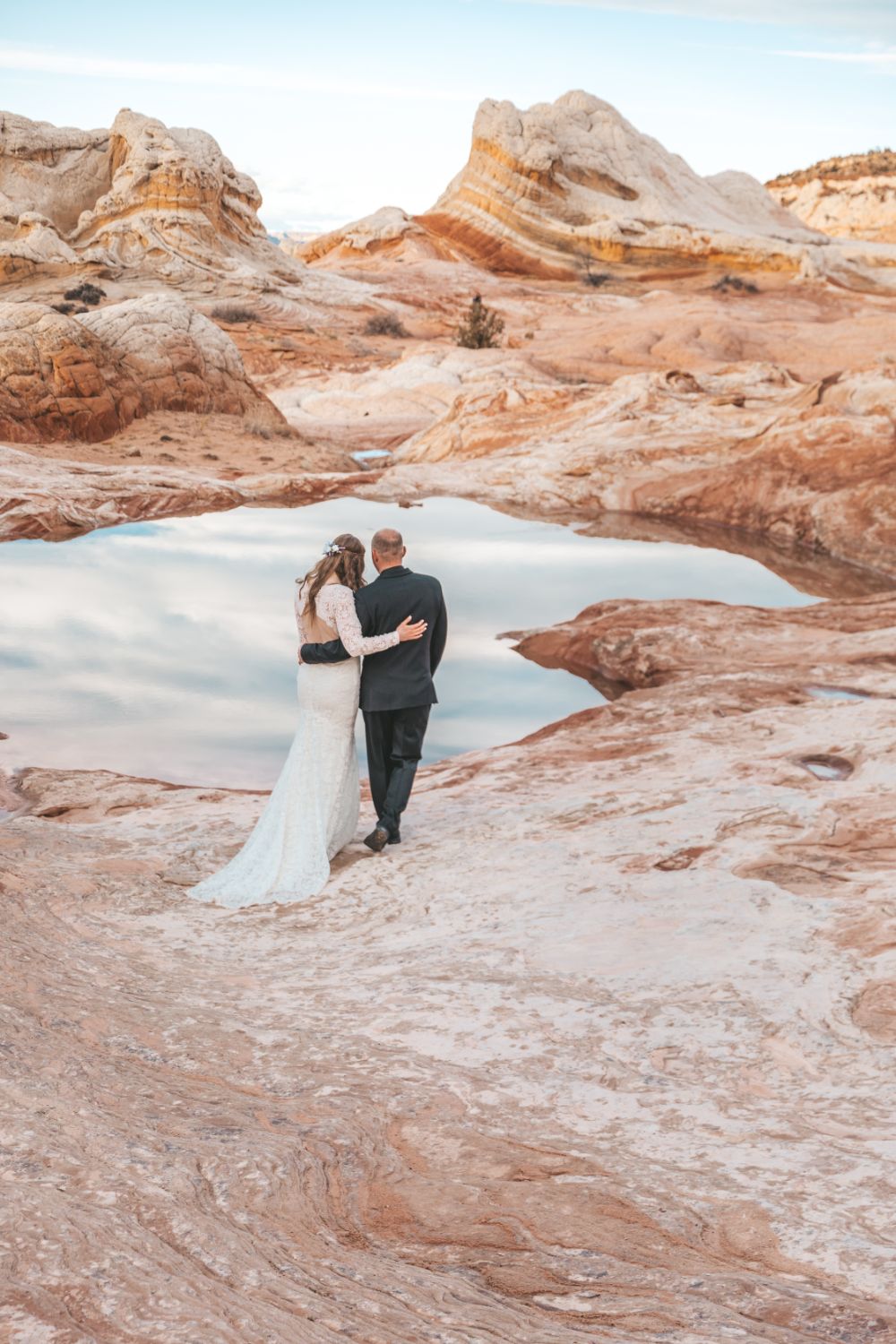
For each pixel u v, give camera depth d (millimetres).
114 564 15570
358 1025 3908
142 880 5773
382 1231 2441
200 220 63969
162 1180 2467
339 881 5664
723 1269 2199
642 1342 1845
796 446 21141
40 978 4184
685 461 22922
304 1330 1804
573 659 11773
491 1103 3189
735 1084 3285
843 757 6918
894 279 83500
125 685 10531
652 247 84750
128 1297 1812
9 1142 2545
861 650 10500
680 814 6043
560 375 50469
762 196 100438
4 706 9844
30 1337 1640
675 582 15523
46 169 69062
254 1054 3611
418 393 44000
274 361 52188
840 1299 1996
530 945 4602
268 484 22078
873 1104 3086
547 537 18609
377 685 5766
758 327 61062
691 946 4398
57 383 26344
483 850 5898
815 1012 3713
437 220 90000
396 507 21234
